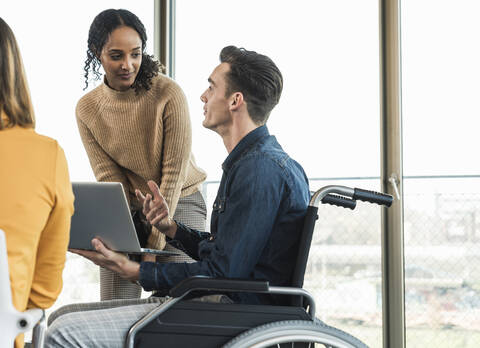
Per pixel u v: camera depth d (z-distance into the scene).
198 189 2.56
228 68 1.77
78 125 2.45
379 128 3.15
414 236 3.08
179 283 1.49
